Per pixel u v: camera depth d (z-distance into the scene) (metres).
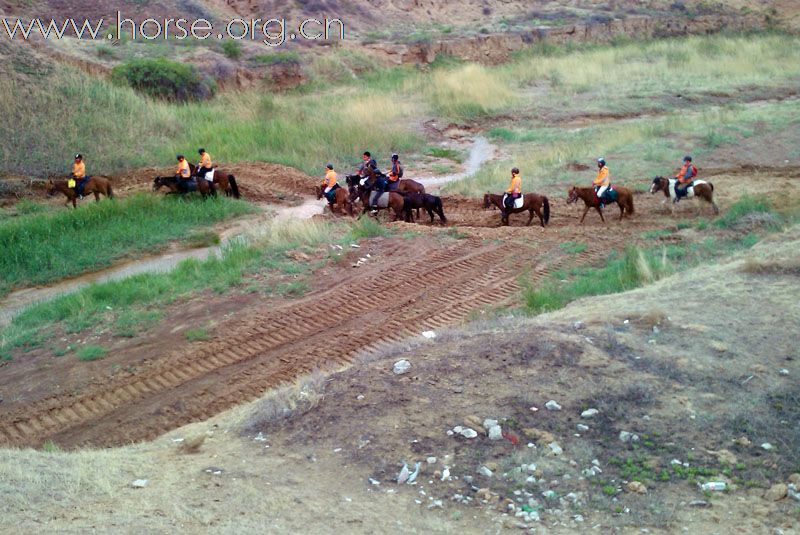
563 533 8.05
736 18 62.69
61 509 8.56
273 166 31.05
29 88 32.69
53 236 23.42
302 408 11.11
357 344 15.84
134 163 30.91
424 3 59.28
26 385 14.84
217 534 7.88
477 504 8.63
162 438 11.66
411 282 19.09
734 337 12.27
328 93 43.31
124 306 18.11
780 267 15.12
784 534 7.84
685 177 23.44
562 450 9.59
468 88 42.91
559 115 40.12
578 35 56.50
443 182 30.83
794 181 26.19
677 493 8.74
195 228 24.72
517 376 11.20
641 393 10.66
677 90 43.53
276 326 16.78
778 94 42.91
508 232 22.83
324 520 8.27
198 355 15.63
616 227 22.95
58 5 44.62
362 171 25.30
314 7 52.38
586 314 13.87
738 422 10.00
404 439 9.89
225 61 42.53
